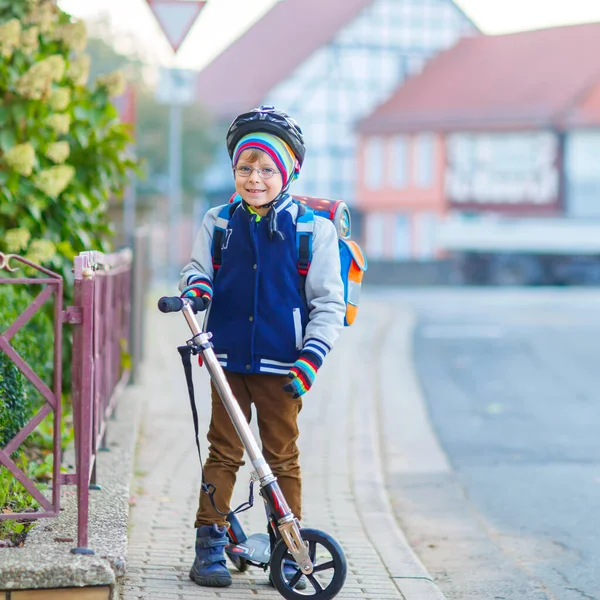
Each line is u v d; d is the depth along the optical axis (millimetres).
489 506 7977
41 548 4855
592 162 59906
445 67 64812
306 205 5223
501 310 31109
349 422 11109
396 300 37562
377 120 63438
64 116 7957
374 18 64500
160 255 44844
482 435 10930
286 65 65688
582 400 13398
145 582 5297
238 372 5125
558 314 29234
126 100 15695
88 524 5395
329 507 7570
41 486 6246
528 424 11594
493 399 13500
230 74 68312
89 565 4586
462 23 66500
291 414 5199
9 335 4770
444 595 5762
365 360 17266
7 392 5977
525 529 7309
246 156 5000
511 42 65000
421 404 12977
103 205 9055
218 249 5160
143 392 10984
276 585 4969
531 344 20516
